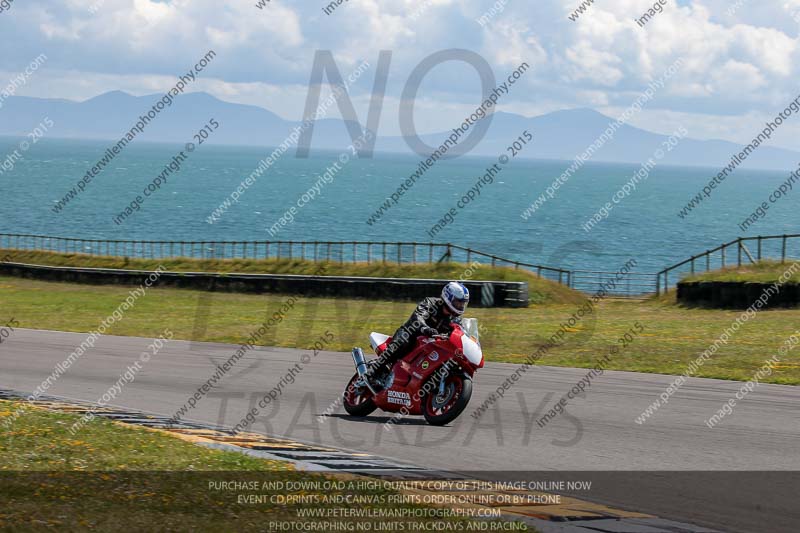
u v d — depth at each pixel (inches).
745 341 1321.4
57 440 618.2
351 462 594.9
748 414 796.6
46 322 1796.3
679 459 620.4
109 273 2901.1
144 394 920.3
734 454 636.7
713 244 6958.7
